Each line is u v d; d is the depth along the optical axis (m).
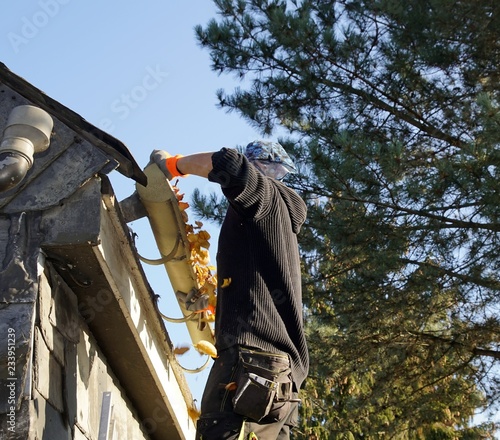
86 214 2.88
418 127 9.41
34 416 2.63
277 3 10.01
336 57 9.43
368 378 9.42
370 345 8.72
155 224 3.50
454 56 8.89
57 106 2.94
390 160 7.68
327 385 12.76
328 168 7.79
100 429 3.41
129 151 2.99
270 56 9.82
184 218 3.52
